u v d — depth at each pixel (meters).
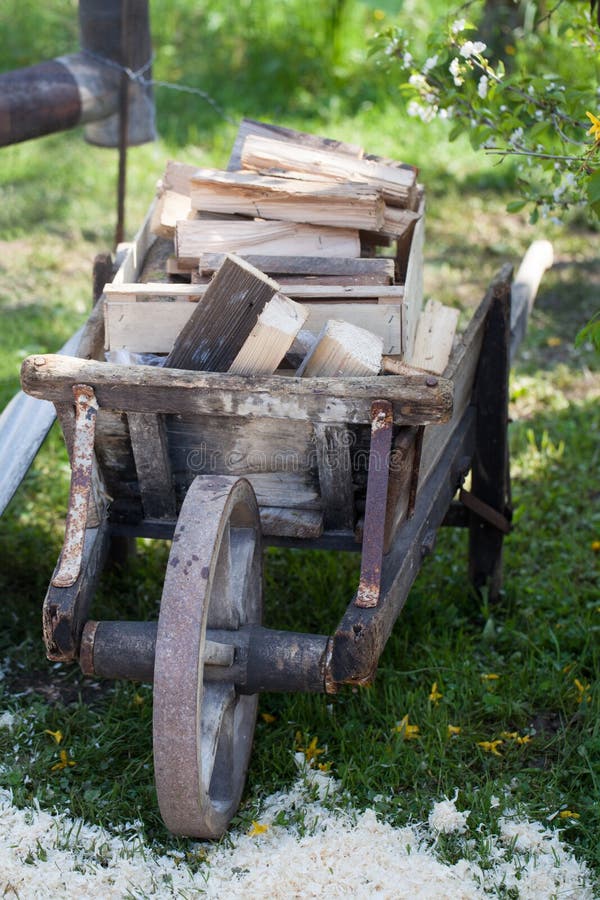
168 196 3.78
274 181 3.54
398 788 3.44
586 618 4.32
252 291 3.00
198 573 2.72
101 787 3.38
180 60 10.68
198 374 2.90
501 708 3.79
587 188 3.47
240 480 2.93
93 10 5.84
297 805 3.32
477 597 4.52
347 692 3.85
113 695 3.88
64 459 5.45
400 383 2.81
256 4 11.22
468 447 4.11
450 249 7.90
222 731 3.14
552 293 7.36
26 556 4.68
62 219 8.01
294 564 4.64
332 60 10.47
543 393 6.19
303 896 2.93
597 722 3.64
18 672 3.99
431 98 4.19
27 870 2.98
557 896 2.98
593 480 5.41
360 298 3.28
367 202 3.46
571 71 8.96
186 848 3.13
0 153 8.97
